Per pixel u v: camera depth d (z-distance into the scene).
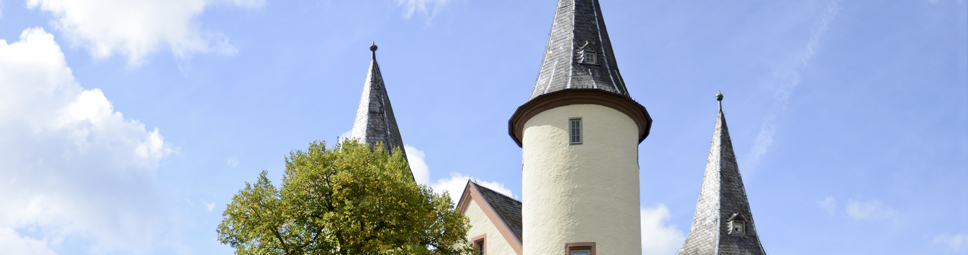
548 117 31.36
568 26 34.16
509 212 36.72
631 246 29.98
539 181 30.75
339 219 29.22
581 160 30.39
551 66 33.12
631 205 30.59
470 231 36.38
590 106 31.14
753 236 40.22
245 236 29.31
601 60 32.94
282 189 30.03
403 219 30.30
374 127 44.62
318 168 30.23
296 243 29.56
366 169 30.42
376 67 47.16
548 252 29.66
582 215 29.73
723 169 42.53
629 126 31.78
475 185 37.12
